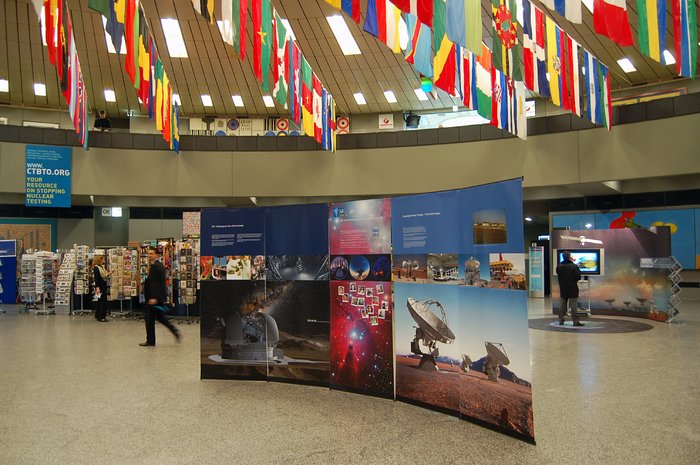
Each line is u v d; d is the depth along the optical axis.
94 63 17.09
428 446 3.93
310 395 5.46
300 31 15.81
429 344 4.97
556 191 17.56
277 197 18.08
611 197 16.86
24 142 16.00
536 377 6.09
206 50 16.83
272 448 3.88
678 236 15.61
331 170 17.41
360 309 5.53
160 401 5.22
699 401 5.07
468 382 4.57
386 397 5.30
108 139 16.80
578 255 12.94
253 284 6.14
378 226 5.47
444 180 16.66
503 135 15.92
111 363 7.10
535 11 8.47
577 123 14.80
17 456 3.74
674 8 7.05
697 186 15.40
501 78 10.70
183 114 21.81
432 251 5.00
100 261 12.31
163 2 14.33
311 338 5.86
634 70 16.73
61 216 19.50
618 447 3.87
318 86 11.84
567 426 4.35
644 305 12.16
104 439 4.09
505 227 4.25
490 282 4.38
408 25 6.25
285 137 17.59
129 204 19.11
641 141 13.81
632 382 5.83
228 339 6.15
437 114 21.73
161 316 8.78
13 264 17.06
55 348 8.31
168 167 17.16
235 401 5.21
